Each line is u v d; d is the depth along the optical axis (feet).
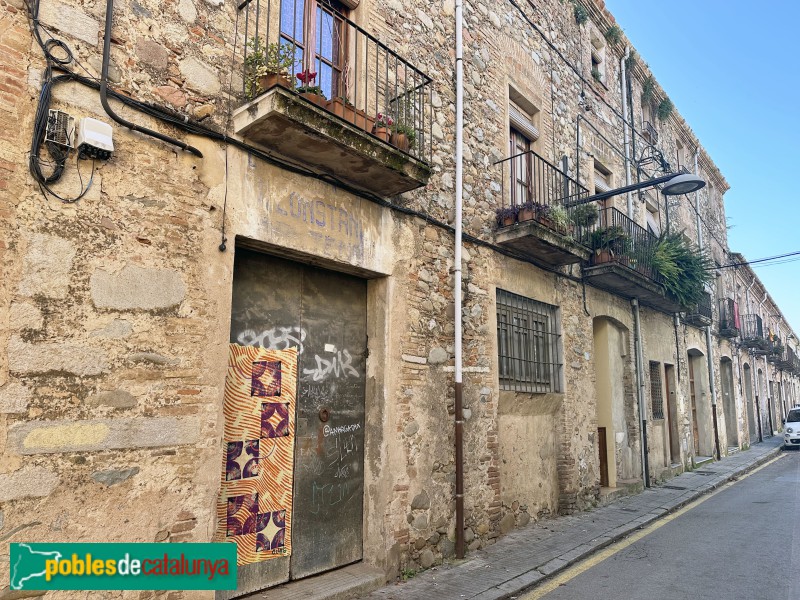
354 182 18.98
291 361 18.03
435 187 22.94
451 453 22.02
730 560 22.15
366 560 19.39
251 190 15.83
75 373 11.96
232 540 15.92
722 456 63.36
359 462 19.95
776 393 117.39
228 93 15.65
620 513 30.58
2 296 11.12
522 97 30.60
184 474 13.48
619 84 45.70
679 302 42.24
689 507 34.24
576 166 35.70
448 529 21.44
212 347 14.37
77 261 12.22
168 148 14.07
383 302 20.35
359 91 20.21
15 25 11.77
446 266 23.00
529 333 28.68
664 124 56.75
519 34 30.83
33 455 11.24
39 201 11.78
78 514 11.73
